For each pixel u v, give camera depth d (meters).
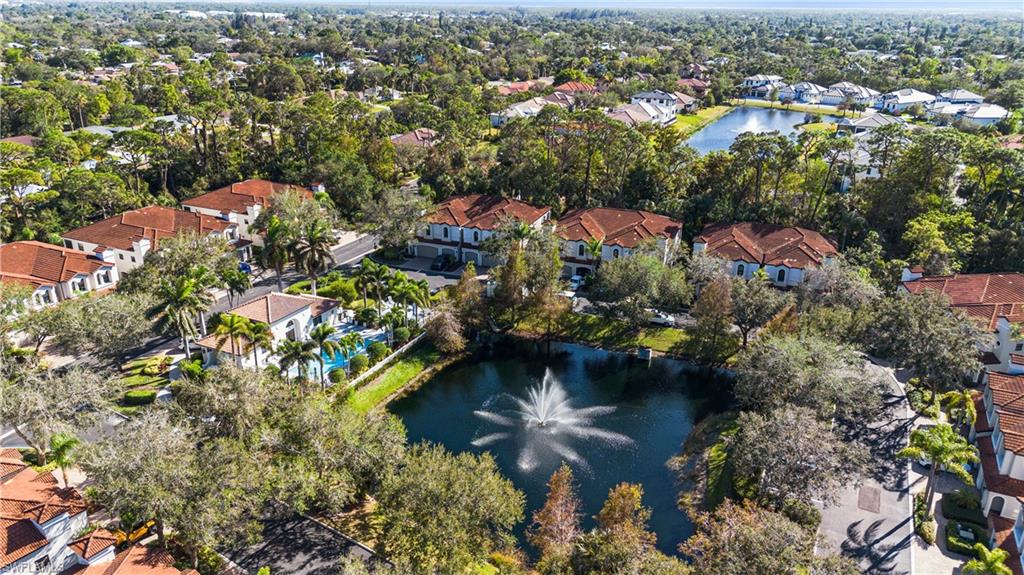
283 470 50.81
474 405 75.56
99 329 67.94
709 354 83.81
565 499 54.19
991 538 51.16
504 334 90.19
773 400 60.25
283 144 143.00
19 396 54.66
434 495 47.62
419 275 104.44
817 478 50.06
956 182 119.94
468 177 132.38
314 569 49.59
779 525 41.50
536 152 127.44
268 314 78.31
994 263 95.56
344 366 78.75
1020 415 56.09
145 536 50.78
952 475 58.78
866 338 69.88
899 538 51.72
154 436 47.94
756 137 111.81
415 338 84.75
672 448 68.19
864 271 86.94
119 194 113.88
